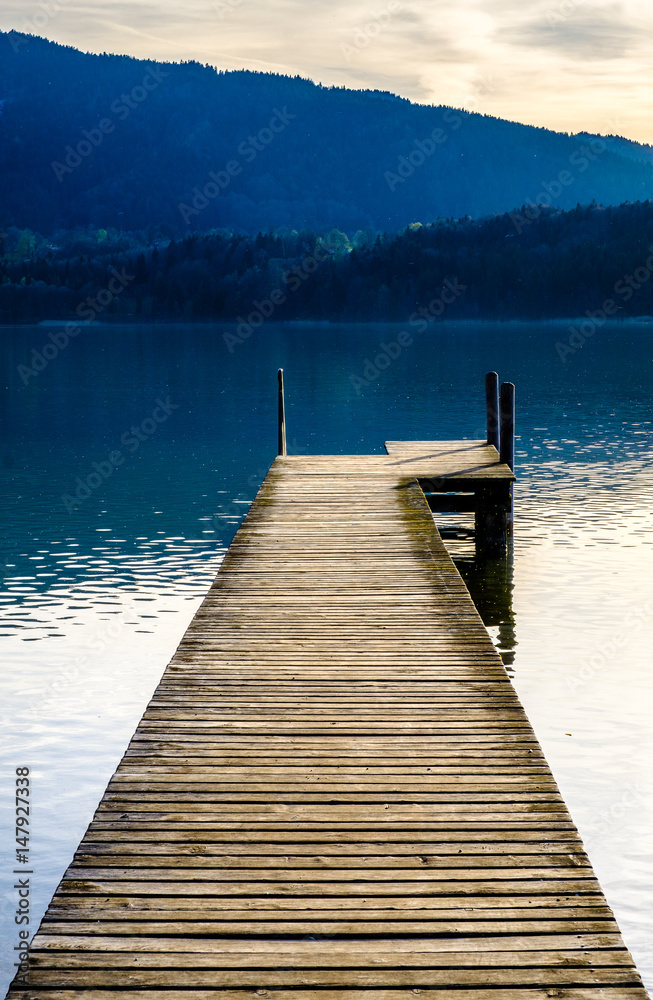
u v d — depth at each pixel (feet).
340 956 13.42
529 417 119.75
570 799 26.48
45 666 38.01
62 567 53.11
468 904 14.61
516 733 21.18
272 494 52.06
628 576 49.32
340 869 15.60
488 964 13.25
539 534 58.75
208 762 19.72
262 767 19.48
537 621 42.52
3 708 33.78
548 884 15.16
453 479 53.47
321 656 26.48
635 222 595.47
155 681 36.42
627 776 27.86
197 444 102.89
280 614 30.58
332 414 128.77
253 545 40.60
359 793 18.33
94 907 14.49
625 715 32.32
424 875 15.43
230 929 13.97
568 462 85.66
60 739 31.24
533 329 453.17
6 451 98.48
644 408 129.08
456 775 19.08
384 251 599.16
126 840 16.52
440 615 30.40
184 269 622.13
